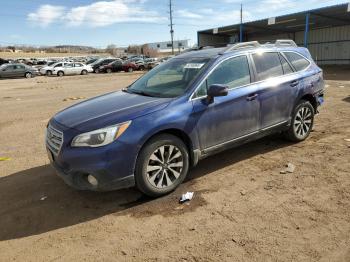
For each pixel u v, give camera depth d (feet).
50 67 123.75
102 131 12.96
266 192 14.48
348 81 57.06
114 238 11.82
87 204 14.34
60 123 14.24
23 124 31.07
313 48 134.72
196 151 15.25
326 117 27.40
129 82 79.36
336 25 123.65
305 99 20.71
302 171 16.38
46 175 17.67
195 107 14.94
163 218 12.89
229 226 12.07
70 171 13.14
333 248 10.59
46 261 10.80
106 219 13.08
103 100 16.34
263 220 12.33
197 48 20.76
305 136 20.80
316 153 18.66
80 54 380.58
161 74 17.61
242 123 16.81
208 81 15.72
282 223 12.07
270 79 18.16
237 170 16.97
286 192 14.37
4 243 11.88
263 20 108.88
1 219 13.50
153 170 14.07
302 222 12.07
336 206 13.03
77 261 10.71
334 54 127.44
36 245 11.68
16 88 74.43
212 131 15.66
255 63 17.81
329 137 21.49
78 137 13.03
